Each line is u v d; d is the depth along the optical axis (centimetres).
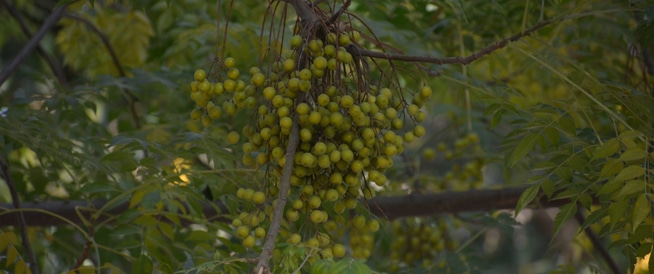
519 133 418
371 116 306
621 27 527
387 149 306
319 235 313
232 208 410
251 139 319
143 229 417
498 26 582
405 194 564
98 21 697
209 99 323
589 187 354
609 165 323
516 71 650
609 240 750
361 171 316
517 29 582
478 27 583
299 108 292
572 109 388
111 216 431
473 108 731
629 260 356
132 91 581
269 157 314
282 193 288
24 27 685
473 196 505
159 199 388
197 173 410
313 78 311
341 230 516
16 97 544
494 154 623
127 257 409
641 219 299
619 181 308
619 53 607
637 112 390
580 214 564
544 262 1311
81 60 738
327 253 291
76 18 636
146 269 379
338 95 306
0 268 482
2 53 1003
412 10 625
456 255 557
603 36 575
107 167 498
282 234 401
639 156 314
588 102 412
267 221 380
